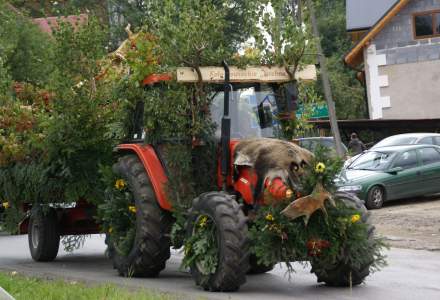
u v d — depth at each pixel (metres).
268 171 9.62
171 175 10.77
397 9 40.97
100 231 12.77
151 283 10.84
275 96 11.05
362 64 43.47
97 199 12.62
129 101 11.58
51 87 12.64
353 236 9.69
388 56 41.50
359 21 45.09
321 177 9.41
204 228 9.94
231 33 10.95
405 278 11.29
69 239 14.00
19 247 16.67
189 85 10.75
